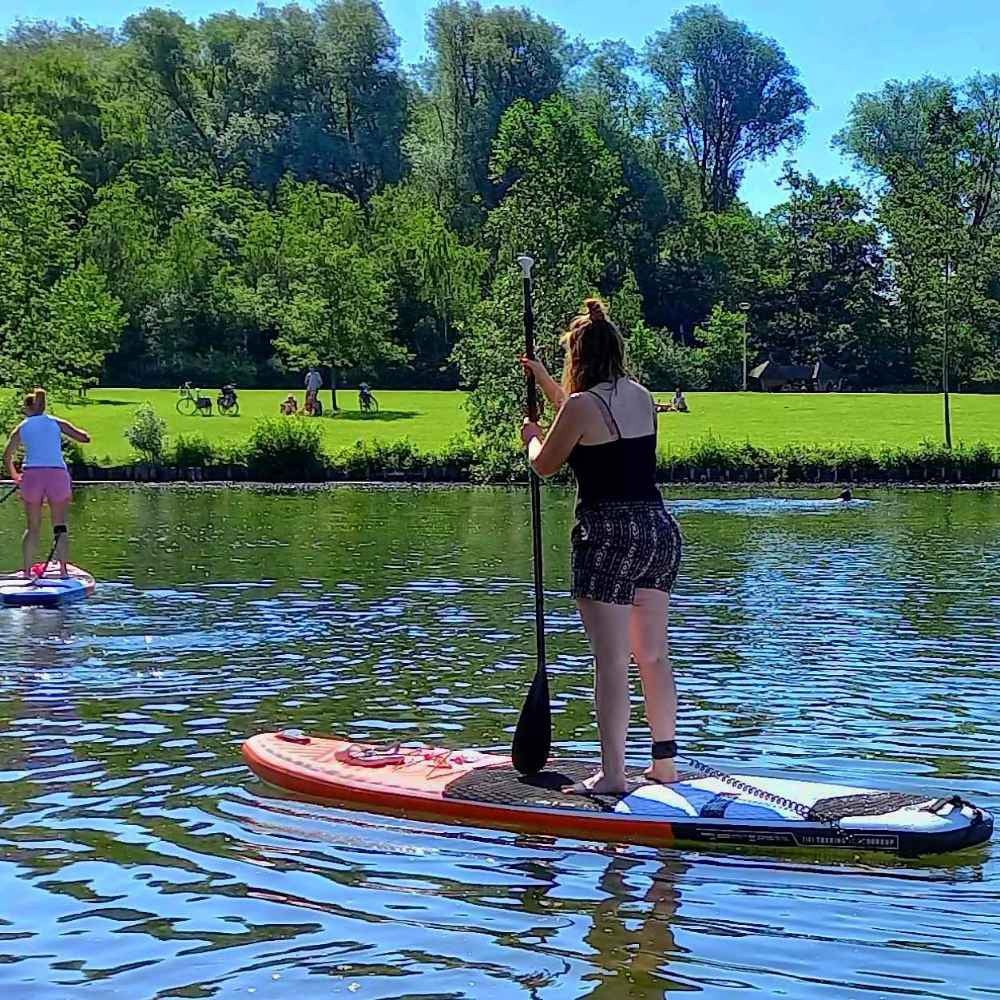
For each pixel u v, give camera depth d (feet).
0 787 24.03
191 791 23.77
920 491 119.96
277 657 36.60
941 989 16.10
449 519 85.92
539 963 16.74
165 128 311.88
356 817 22.29
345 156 313.94
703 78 329.72
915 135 312.50
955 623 43.27
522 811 21.62
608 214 220.84
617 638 21.85
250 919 18.15
